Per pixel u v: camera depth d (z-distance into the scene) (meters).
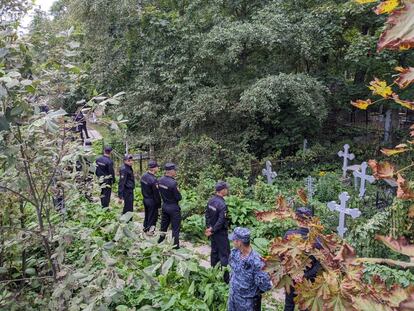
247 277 5.18
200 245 9.45
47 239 4.25
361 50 12.27
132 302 5.74
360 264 1.81
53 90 4.33
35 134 3.92
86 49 15.97
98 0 15.20
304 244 2.11
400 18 1.06
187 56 14.77
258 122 15.16
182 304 5.95
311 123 15.27
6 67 3.81
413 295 1.29
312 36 13.61
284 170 14.02
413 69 1.29
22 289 4.27
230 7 16.19
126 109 15.32
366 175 11.12
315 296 1.81
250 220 10.02
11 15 4.07
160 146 15.34
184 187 12.61
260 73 14.57
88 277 3.72
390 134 15.71
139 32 15.40
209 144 13.42
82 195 4.70
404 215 7.30
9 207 4.62
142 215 10.95
